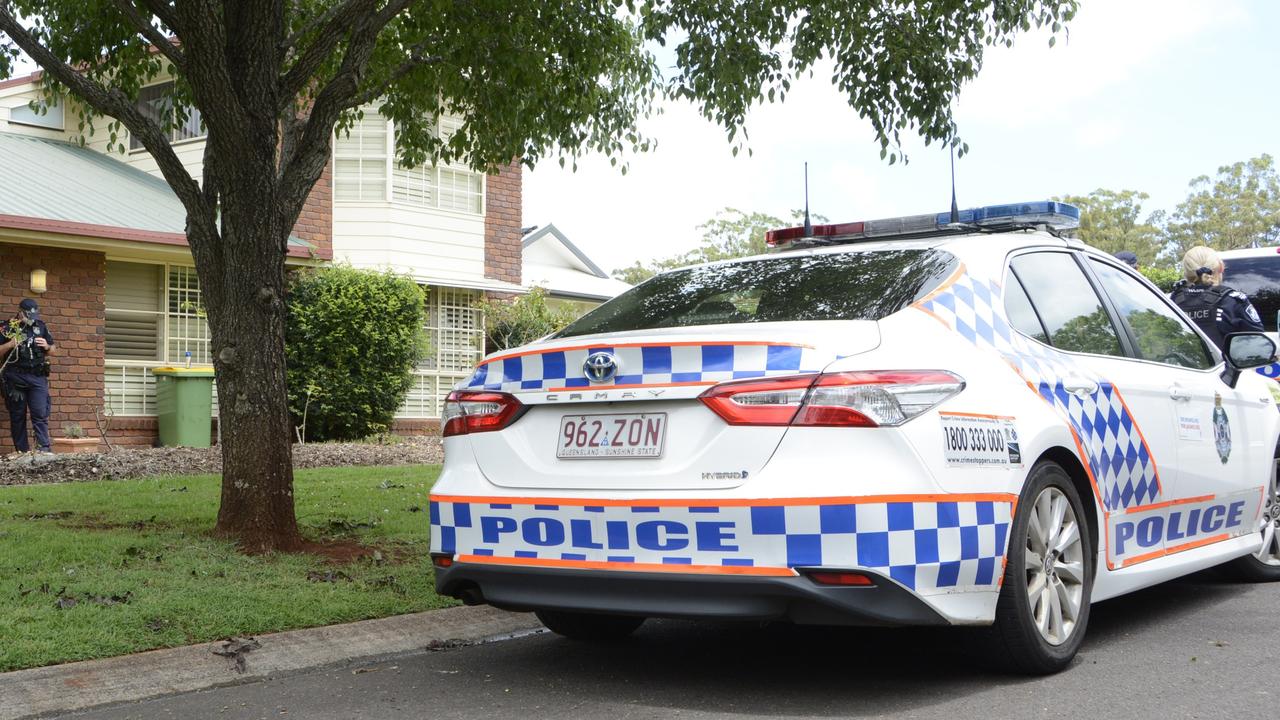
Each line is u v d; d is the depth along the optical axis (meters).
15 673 3.96
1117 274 5.42
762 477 3.58
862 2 8.37
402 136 9.35
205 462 11.60
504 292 20.11
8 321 13.57
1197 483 5.31
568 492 3.90
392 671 4.43
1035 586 4.10
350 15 6.50
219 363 6.38
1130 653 4.50
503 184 20.47
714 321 4.30
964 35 8.60
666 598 3.71
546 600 3.96
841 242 5.54
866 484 3.51
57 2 8.26
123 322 15.92
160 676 4.16
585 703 3.92
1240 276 12.57
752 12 8.41
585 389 3.92
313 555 6.23
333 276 16.14
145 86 17.91
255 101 6.16
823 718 3.67
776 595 3.54
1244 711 3.64
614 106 9.52
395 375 16.64
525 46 8.18
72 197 15.25
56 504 8.06
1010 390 4.07
